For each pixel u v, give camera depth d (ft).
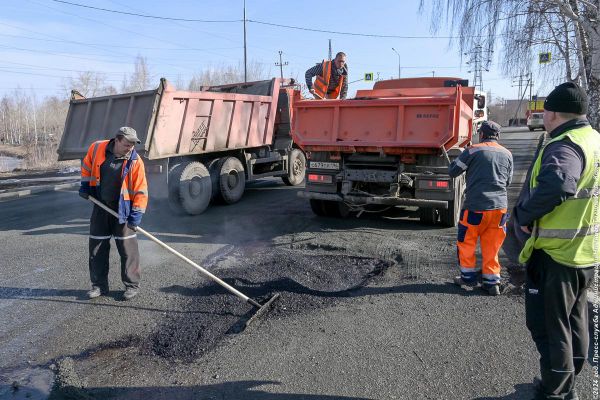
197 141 27.37
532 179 8.46
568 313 8.30
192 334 12.37
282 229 23.48
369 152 22.62
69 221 26.81
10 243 21.91
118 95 25.50
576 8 32.63
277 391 9.84
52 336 12.48
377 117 21.86
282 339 12.04
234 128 30.42
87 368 10.91
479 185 14.43
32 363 11.24
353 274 16.78
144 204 14.32
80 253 20.07
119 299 14.80
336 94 28.53
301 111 23.66
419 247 19.69
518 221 8.30
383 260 18.16
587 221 8.04
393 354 11.22
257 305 13.69
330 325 12.78
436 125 20.68
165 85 24.12
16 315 13.80
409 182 22.33
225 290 15.10
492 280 14.62
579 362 8.72
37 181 47.85
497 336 12.00
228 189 30.48
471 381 10.07
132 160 14.17
